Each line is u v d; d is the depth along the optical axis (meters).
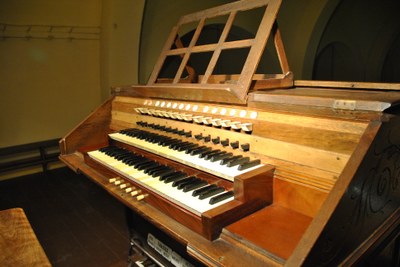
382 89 1.60
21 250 1.31
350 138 1.09
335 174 1.12
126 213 2.24
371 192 1.07
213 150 1.56
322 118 1.18
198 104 1.80
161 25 4.03
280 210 1.24
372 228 1.16
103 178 1.82
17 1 3.55
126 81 3.99
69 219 2.95
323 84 1.80
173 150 1.64
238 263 0.98
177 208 1.25
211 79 2.32
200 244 1.09
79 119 4.29
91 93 4.32
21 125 3.88
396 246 1.48
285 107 1.33
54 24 3.84
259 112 1.42
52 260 2.35
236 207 1.15
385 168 1.12
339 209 0.90
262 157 1.36
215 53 1.79
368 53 6.81
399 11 6.16
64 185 3.75
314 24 5.10
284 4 4.94
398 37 6.78
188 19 2.21
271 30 1.75
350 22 5.97
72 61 4.08
